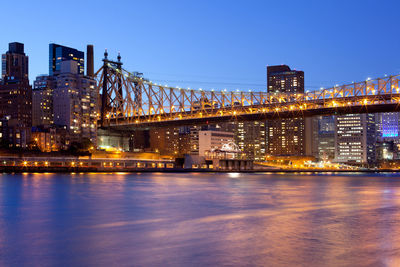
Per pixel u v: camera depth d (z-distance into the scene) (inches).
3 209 2706.7
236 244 1626.5
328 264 1358.3
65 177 6510.8
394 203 3041.3
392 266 1333.7
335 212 2513.5
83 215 2437.3
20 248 1598.2
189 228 1983.3
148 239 1736.0
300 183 5900.6
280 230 1907.0
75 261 1418.6
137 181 5762.8
